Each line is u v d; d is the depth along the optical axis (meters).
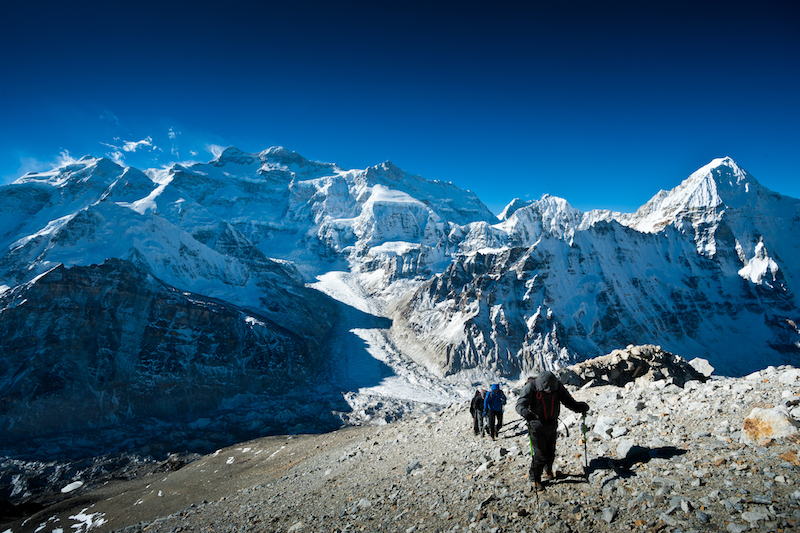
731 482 5.79
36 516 35.75
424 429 19.16
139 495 36.09
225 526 13.72
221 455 47.53
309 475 19.14
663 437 8.06
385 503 9.78
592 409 12.07
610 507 6.05
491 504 7.43
